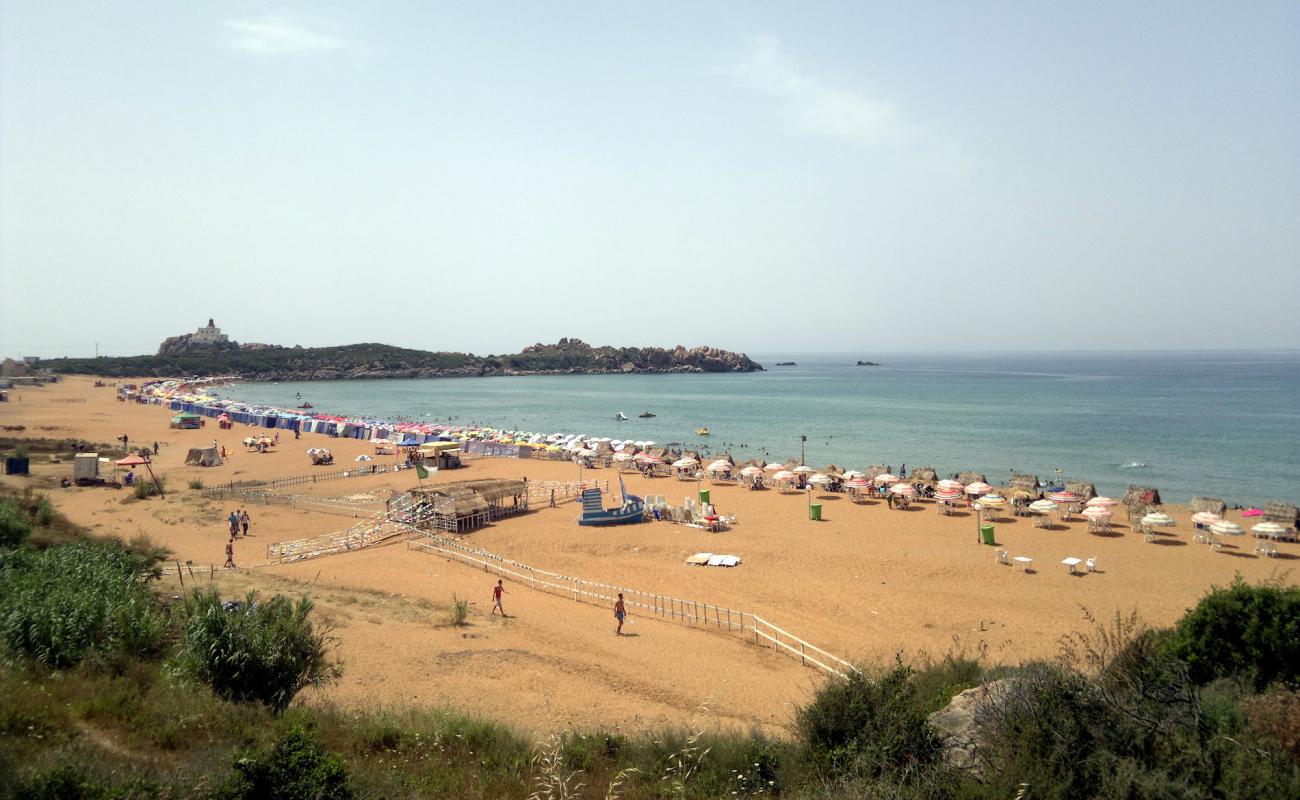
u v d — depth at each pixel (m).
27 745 8.41
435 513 40.53
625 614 25.34
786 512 45.69
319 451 66.44
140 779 7.55
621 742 12.31
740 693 18.66
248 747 9.31
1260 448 75.06
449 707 14.45
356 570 31.23
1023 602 27.66
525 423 113.75
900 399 151.12
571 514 44.84
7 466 51.47
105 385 176.38
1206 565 32.72
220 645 12.27
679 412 130.00
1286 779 7.16
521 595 28.39
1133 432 89.44
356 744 11.13
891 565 33.03
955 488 46.69
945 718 10.41
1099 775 7.50
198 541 35.44
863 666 13.77
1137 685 8.93
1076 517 43.38
